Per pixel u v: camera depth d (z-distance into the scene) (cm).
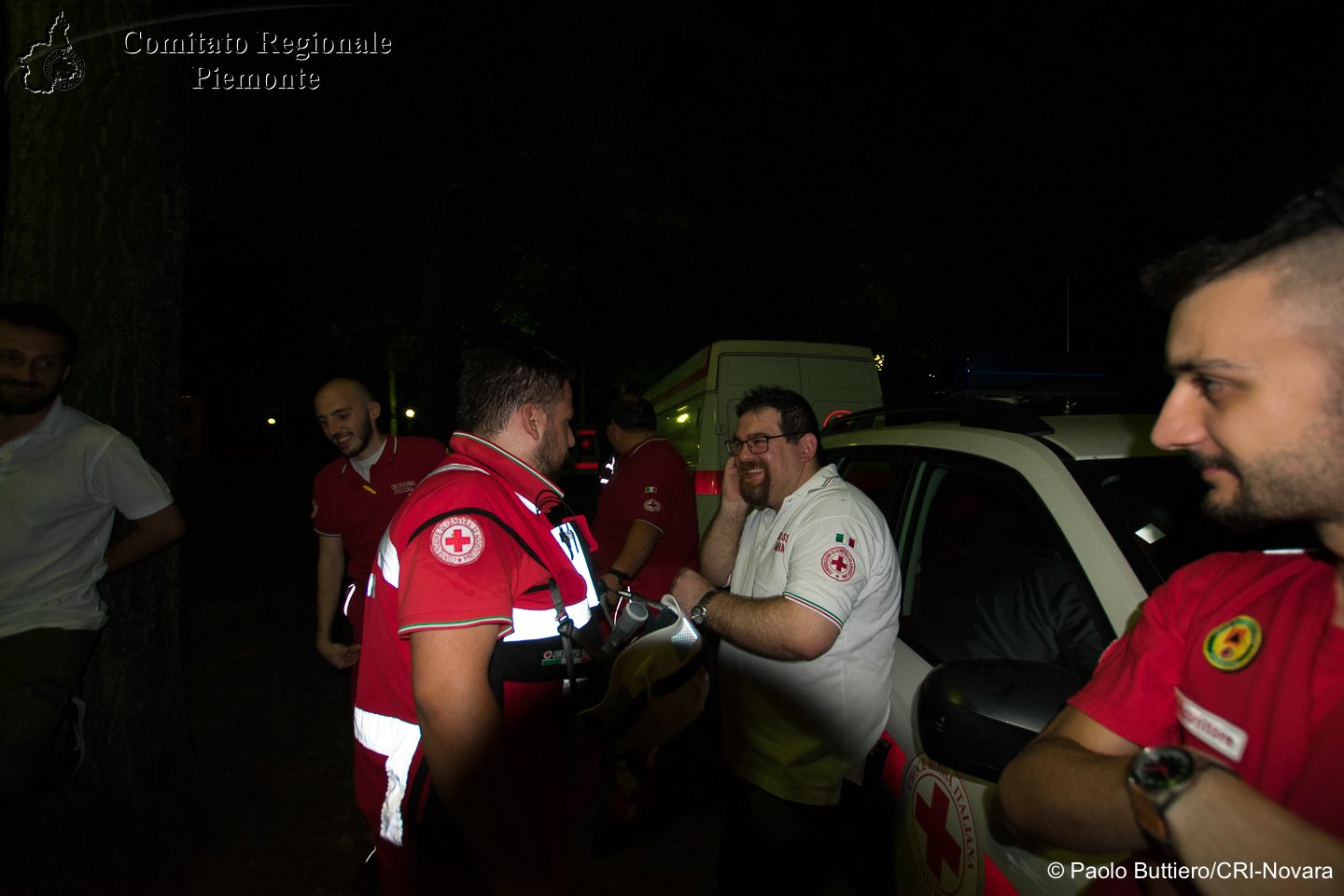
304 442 3875
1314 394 76
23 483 235
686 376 836
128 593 292
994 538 228
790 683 205
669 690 170
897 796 193
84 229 275
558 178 1014
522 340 182
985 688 135
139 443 286
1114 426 213
